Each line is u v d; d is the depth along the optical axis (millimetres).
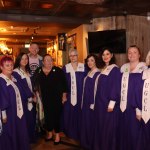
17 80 3748
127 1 5074
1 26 7332
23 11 6023
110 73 3299
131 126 3018
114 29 6668
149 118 2844
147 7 5699
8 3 5234
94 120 3523
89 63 3898
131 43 6625
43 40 11875
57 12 6148
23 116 3352
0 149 3053
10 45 14180
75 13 6270
